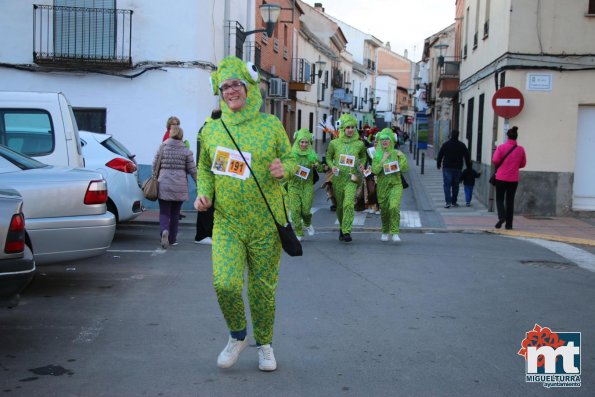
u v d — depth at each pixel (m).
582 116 14.27
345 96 49.88
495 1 16.20
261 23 23.44
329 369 4.91
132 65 15.63
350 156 10.59
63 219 6.76
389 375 4.80
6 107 8.91
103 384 4.54
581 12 13.93
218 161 4.55
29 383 4.55
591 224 13.37
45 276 7.84
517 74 14.21
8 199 5.23
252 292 4.73
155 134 15.82
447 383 4.67
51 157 8.88
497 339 5.72
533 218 14.10
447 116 36.06
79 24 15.72
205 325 5.96
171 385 4.54
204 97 16.11
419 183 22.84
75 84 15.75
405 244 10.85
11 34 15.65
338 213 11.10
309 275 8.21
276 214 4.65
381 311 6.57
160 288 7.32
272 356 4.86
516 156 12.30
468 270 8.73
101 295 6.97
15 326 5.85
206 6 15.92
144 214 13.86
